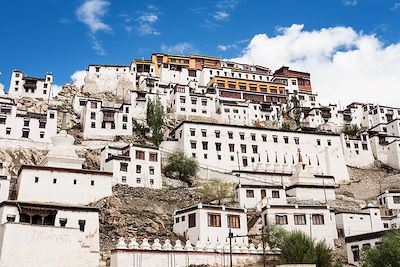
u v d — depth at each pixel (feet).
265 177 329.93
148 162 280.92
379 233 205.46
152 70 512.22
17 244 159.94
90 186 230.89
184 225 214.69
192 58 546.67
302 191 288.30
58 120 352.28
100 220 210.79
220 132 343.46
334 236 235.40
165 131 376.07
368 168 397.39
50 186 222.48
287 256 180.24
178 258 172.86
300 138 368.07
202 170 318.86
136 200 242.37
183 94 417.08
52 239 166.30
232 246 187.01
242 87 501.56
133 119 380.78
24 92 408.67
